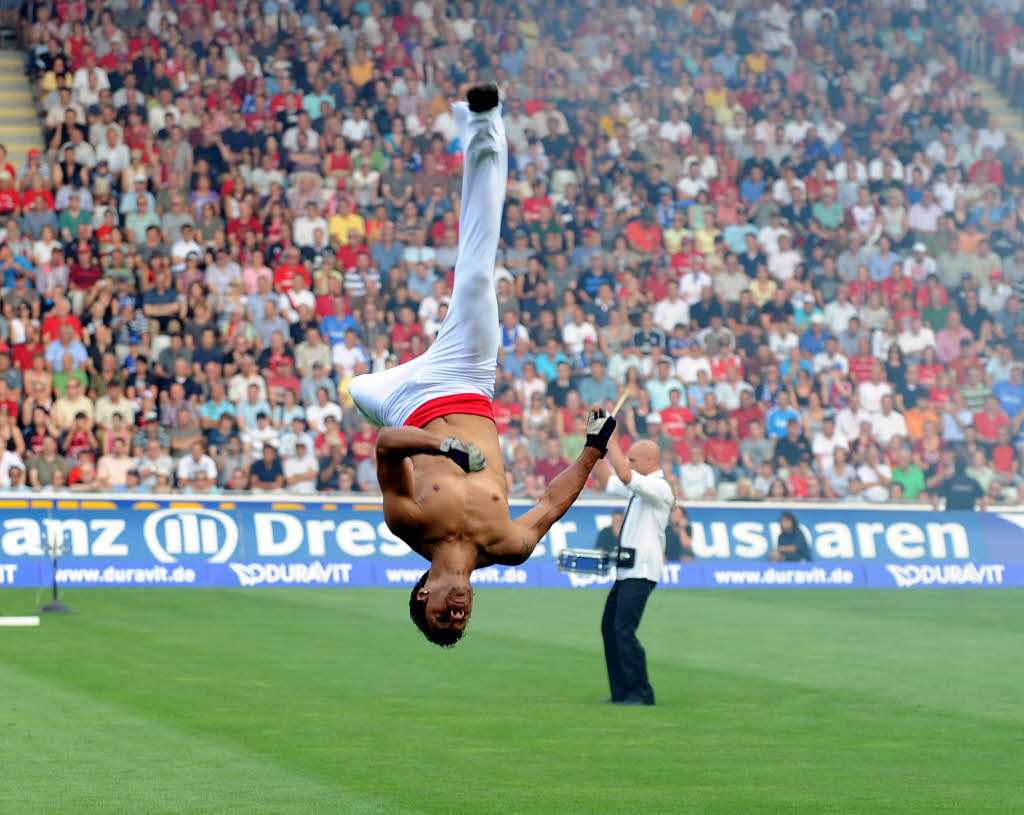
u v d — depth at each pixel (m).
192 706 14.36
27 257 28.39
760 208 34.00
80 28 32.28
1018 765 12.38
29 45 34.12
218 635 19.55
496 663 17.67
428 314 29.95
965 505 29.78
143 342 27.53
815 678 16.97
